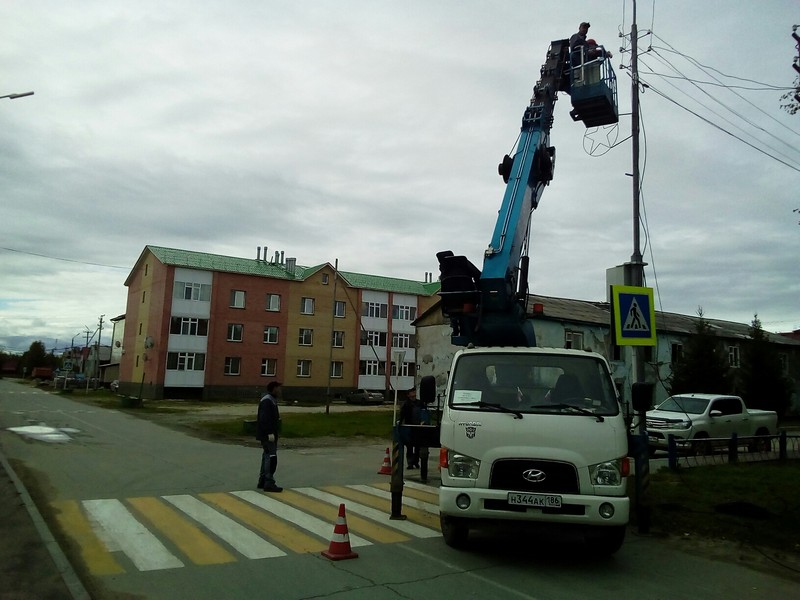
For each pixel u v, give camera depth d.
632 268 10.72
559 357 7.18
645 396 7.44
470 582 5.76
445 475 6.41
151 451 15.05
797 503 10.02
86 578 5.48
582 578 6.06
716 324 41.78
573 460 6.15
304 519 8.04
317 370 56.09
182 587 5.32
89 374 62.19
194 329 50.09
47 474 10.91
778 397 34.00
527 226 9.50
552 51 11.01
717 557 7.08
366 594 5.30
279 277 54.47
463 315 8.39
